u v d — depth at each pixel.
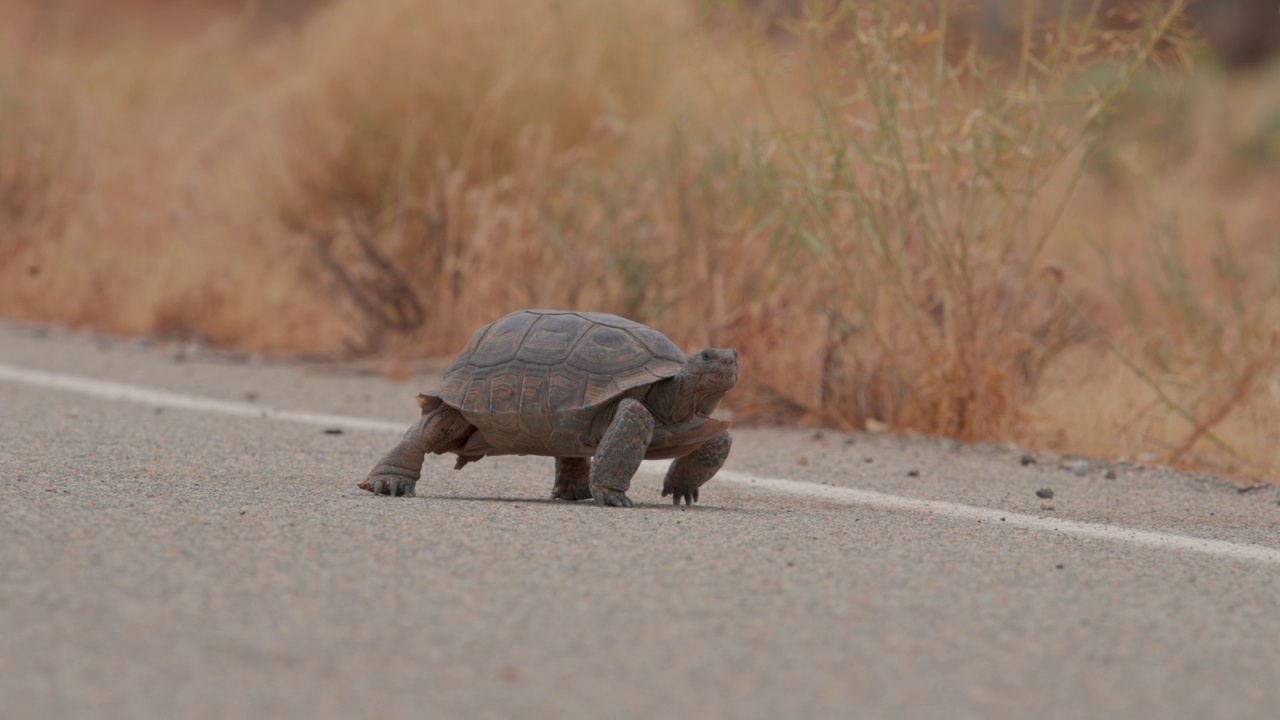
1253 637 11.84
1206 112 65.75
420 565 13.21
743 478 21.84
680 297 32.75
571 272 34.81
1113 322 36.88
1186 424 28.38
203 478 18.67
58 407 26.91
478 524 15.50
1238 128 65.88
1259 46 99.62
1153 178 44.56
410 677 9.94
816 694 9.89
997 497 20.55
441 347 38.16
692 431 17.81
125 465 19.55
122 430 23.83
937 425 27.80
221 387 32.09
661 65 43.78
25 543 13.09
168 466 19.78
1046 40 26.98
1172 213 37.00
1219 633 11.94
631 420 17.39
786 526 16.36
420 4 44.53
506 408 17.81
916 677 10.36
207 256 45.41
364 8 45.50
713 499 19.50
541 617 11.58
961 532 16.66
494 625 11.29
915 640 11.32
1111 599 13.02
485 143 42.47
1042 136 27.31
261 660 10.14
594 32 44.28
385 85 44.00
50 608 11.08
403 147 43.16
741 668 10.41
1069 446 26.91
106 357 36.94
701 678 10.15
